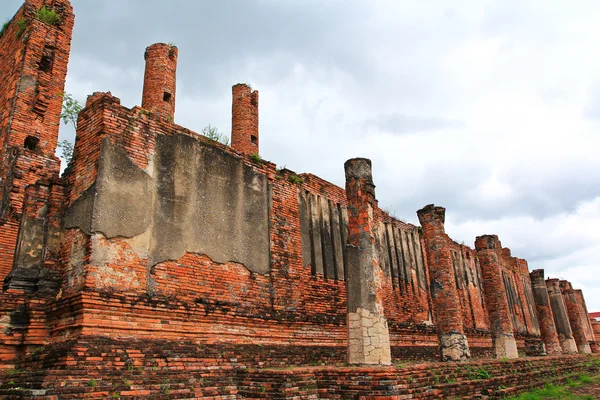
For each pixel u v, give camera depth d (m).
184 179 12.12
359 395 9.81
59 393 7.77
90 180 10.56
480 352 26.02
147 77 14.45
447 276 17.16
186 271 11.48
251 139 17.27
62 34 17.33
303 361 13.36
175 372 9.97
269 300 13.45
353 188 13.12
